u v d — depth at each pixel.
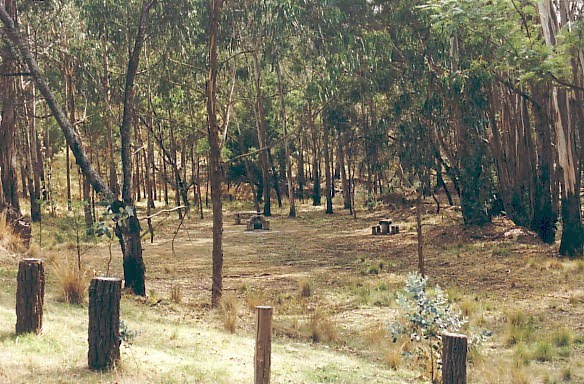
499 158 27.67
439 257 23.39
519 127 26.70
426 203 41.38
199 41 19.81
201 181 60.47
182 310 13.96
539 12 19.33
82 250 24.48
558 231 27.52
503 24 17.66
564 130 20.77
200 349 9.23
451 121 27.98
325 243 30.41
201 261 24.48
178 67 23.70
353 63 19.67
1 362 6.41
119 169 46.06
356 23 22.38
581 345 11.48
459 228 28.58
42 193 34.19
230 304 14.30
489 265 20.61
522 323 12.92
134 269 15.06
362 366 9.52
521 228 26.31
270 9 18.03
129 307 12.94
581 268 18.55
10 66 18.06
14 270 15.09
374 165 31.95
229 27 18.97
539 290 16.33
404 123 22.00
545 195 24.28
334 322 13.51
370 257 25.22
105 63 24.28
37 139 36.34
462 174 28.08
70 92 29.45
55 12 28.27
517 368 9.45
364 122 34.00
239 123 49.69
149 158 40.28
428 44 20.91
